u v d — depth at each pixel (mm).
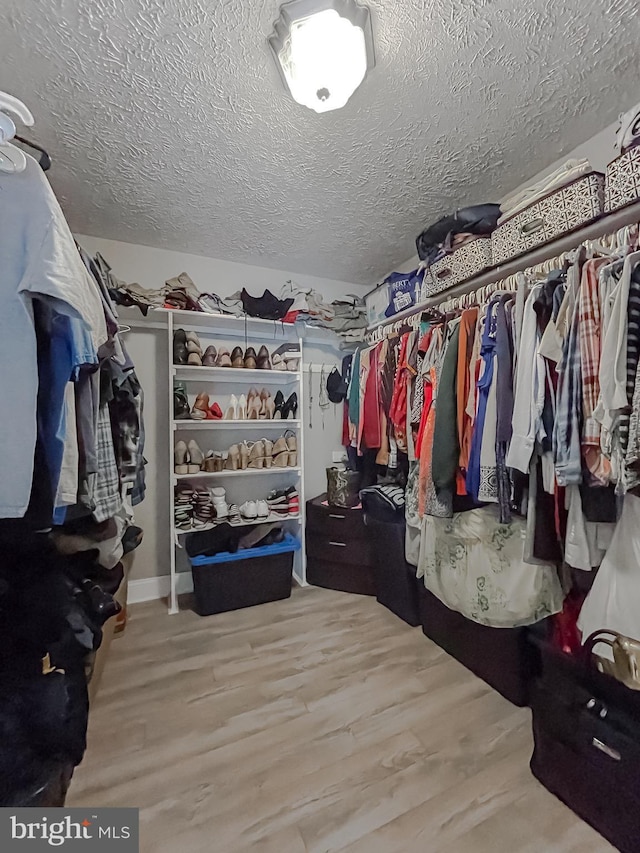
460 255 1699
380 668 1650
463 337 1497
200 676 1609
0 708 783
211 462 2346
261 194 1820
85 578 1341
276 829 994
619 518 1105
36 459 799
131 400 1744
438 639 1811
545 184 1343
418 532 1934
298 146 1504
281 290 2742
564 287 1154
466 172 1680
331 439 2918
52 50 1096
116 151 1521
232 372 2516
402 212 1987
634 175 1061
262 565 2262
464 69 1181
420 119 1378
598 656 1056
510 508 1272
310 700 1460
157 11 993
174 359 2256
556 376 1152
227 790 1102
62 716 834
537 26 1056
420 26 1049
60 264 711
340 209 1954
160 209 1943
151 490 2402
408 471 2156
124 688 1537
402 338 2018
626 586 1087
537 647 1226
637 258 965
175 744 1263
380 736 1288
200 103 1290
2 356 685
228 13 1001
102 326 986
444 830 986
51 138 1442
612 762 939
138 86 1222
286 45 1062
